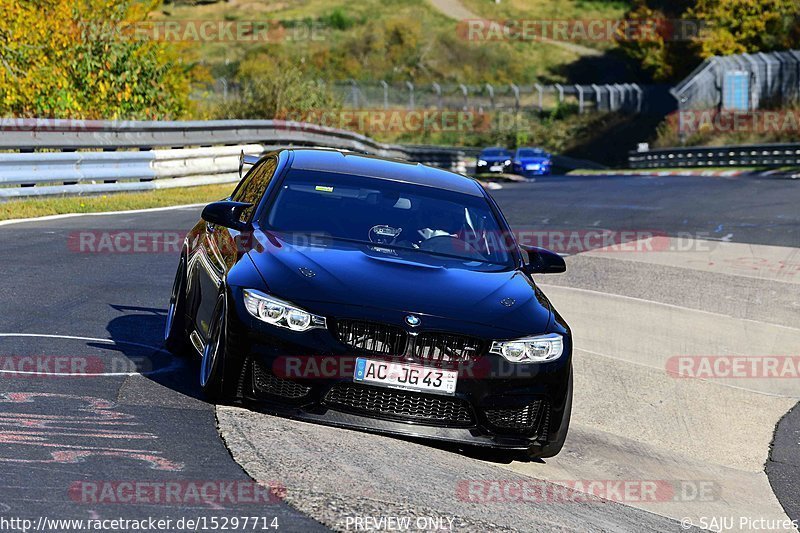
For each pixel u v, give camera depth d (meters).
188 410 10.70
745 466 13.62
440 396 10.58
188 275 13.55
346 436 10.41
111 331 14.51
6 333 13.57
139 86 46.09
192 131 40.44
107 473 8.57
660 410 15.46
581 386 16.14
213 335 11.21
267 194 12.77
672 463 13.29
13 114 40.28
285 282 10.81
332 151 14.54
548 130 128.00
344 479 9.11
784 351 19.30
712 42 112.38
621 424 14.68
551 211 39.31
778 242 30.98
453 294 11.20
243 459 9.23
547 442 11.16
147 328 15.05
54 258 20.67
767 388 17.09
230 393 10.70
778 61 94.62
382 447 10.33
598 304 21.69
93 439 9.41
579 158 117.81
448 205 13.27
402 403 10.62
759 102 95.00
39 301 16.06
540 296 12.16
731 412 15.77
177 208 33.16
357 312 10.53
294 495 8.50
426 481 9.60
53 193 31.16
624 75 156.75
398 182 13.53
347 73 149.88
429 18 180.12
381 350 10.53
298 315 10.50
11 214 26.84
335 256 11.55
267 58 140.25
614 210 40.22
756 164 75.50
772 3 110.00
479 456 11.74
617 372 17.05
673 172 75.81
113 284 18.52
